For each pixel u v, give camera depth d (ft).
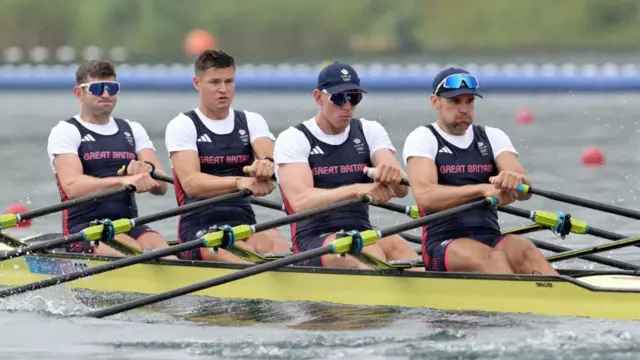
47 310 127.54
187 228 144.87
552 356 103.45
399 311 122.31
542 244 143.33
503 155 129.70
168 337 113.80
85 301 134.51
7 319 123.24
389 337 110.73
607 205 126.62
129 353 108.27
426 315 119.96
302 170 132.05
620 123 364.17
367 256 126.21
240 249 135.44
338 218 133.28
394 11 643.04
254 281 132.36
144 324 120.16
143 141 153.69
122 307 121.70
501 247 125.49
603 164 265.13
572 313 116.78
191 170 141.69
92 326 119.44
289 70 549.95
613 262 134.62
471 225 128.26
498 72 499.10
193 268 135.13
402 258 135.74
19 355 108.47
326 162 133.28
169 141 143.74
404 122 362.74
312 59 629.10
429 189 126.41
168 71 554.87
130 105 463.01
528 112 372.99
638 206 204.03
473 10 634.84
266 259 135.85
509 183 121.08
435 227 129.18
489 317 117.80
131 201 150.41
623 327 112.16
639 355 103.19
